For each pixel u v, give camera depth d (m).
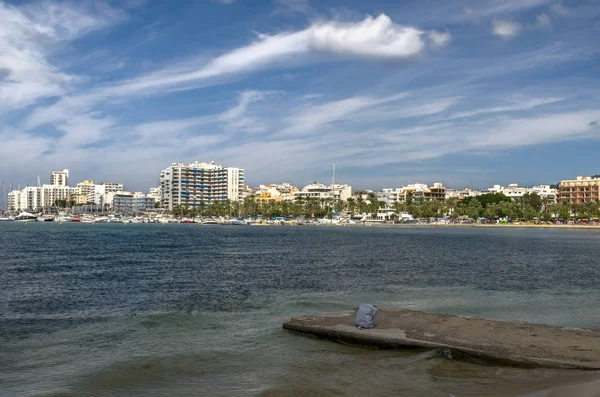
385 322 24.36
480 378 17.59
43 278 46.09
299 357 20.73
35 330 25.94
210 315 29.62
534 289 41.09
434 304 33.81
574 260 69.50
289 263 61.88
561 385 16.23
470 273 52.53
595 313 30.94
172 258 67.94
